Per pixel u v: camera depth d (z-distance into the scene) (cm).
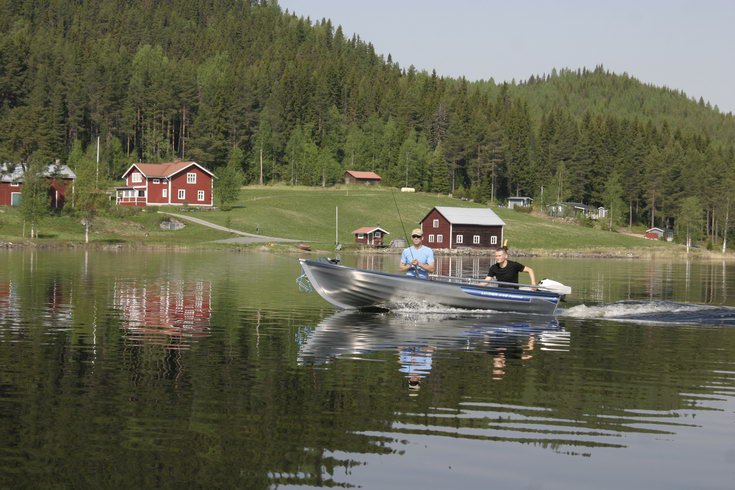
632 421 1111
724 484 866
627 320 2400
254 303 2786
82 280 3731
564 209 19150
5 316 2239
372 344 1795
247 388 1280
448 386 1318
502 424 1084
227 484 844
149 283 3656
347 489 836
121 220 11375
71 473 869
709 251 15762
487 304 2570
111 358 1552
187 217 12975
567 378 1407
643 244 15250
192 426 1047
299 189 18938
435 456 945
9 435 997
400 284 2523
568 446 990
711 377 1431
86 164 10975
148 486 835
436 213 13300
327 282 2584
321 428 1049
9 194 11900
